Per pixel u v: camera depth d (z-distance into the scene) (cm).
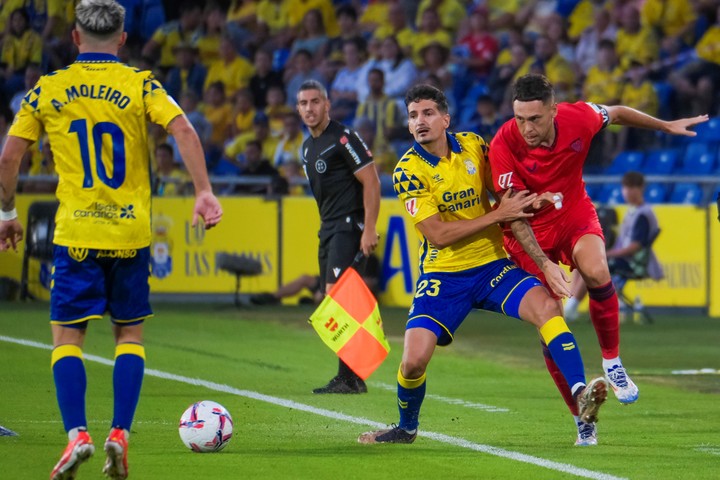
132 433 2122
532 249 1923
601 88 5678
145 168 1655
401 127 5597
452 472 1766
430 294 1983
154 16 6450
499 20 6284
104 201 1622
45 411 2355
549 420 2377
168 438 2070
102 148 1625
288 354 3441
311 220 4919
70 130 1627
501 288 1955
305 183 5266
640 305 4550
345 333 2497
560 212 2055
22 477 1673
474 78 5988
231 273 4903
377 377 3031
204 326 4084
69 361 1622
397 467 1803
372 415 2405
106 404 2488
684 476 1753
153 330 3944
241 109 5994
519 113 1923
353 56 6000
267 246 4906
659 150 5562
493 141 2005
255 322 4244
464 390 2839
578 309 4831
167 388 2744
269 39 6556
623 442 2092
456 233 1917
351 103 5897
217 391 2714
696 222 4803
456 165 1972
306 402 2577
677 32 5809
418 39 6188
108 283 1652
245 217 4916
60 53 6097
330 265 2770
